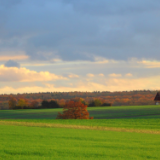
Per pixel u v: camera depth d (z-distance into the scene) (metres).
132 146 40.38
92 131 61.16
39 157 32.69
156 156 33.59
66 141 45.19
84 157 32.78
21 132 57.56
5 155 33.78
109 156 33.50
